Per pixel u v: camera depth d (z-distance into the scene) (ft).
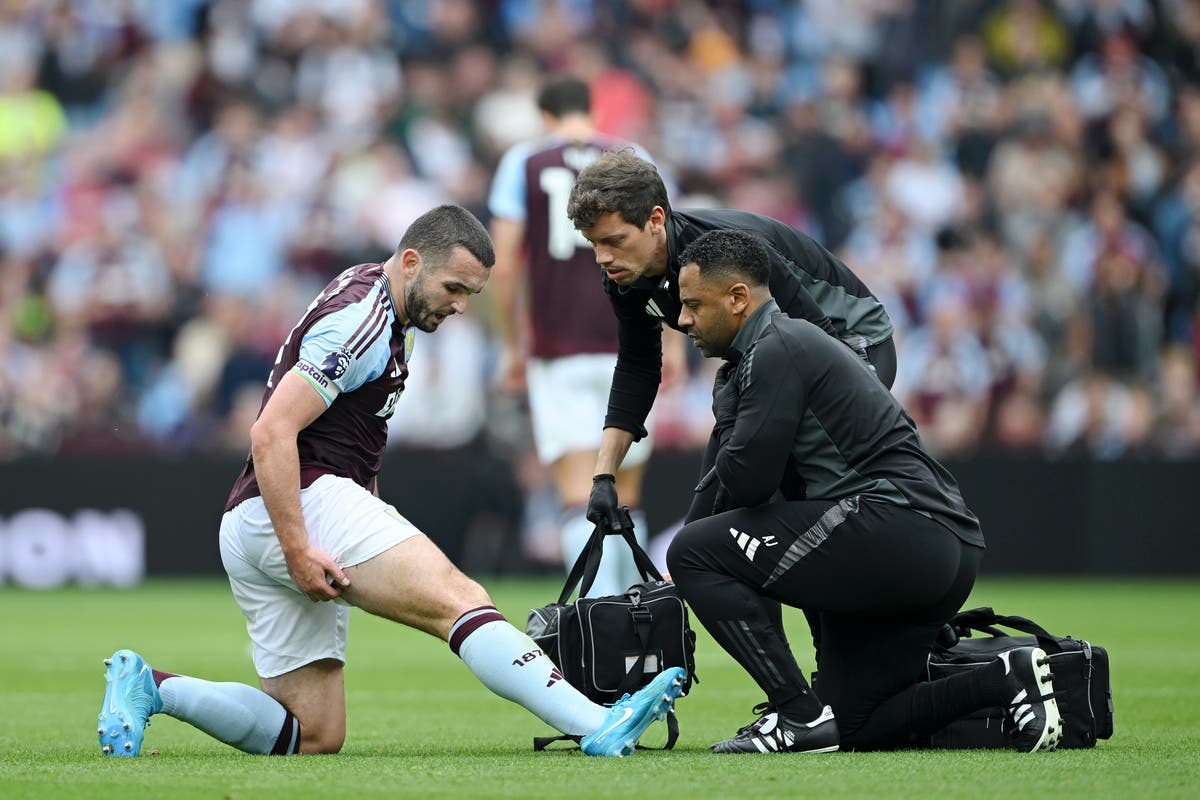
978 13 232.94
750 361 55.62
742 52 235.40
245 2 228.84
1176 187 214.07
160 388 188.85
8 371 187.11
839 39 236.43
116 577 180.55
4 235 210.38
